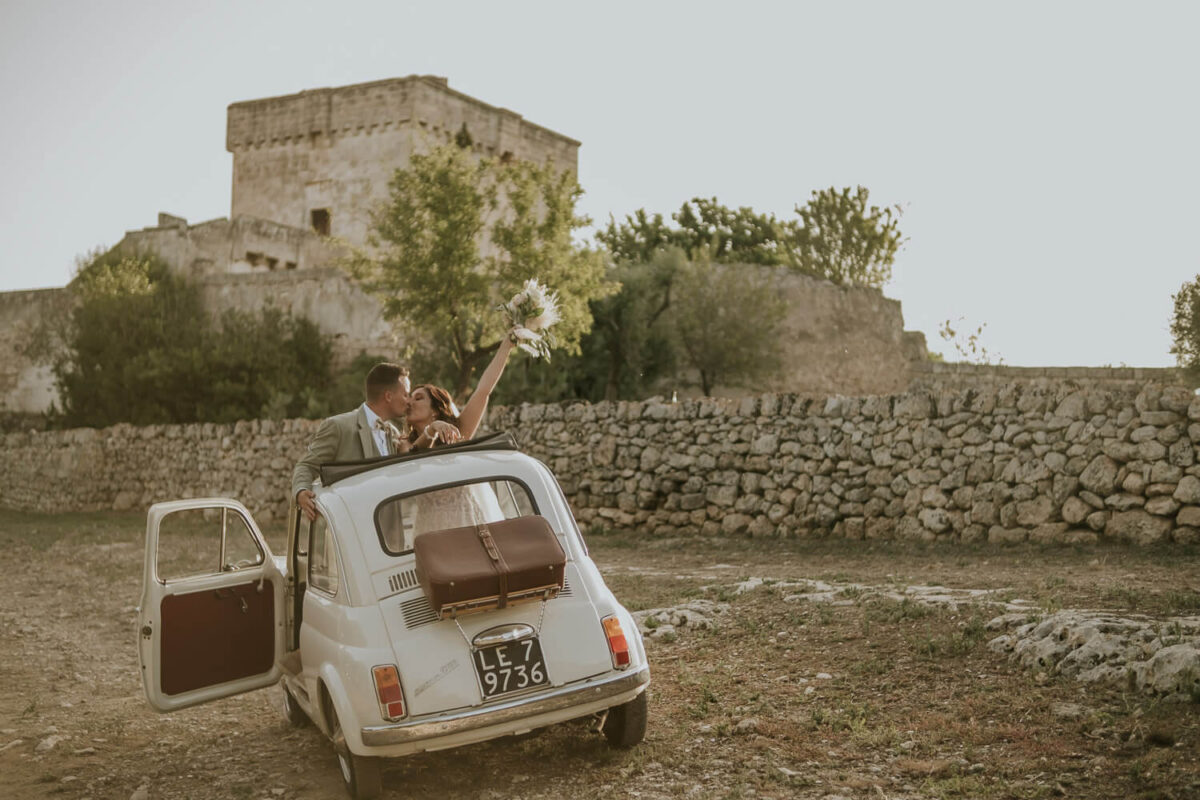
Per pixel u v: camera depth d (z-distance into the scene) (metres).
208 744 6.40
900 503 13.20
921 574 10.01
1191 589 7.68
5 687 8.47
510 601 4.70
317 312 38.06
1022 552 11.15
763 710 5.84
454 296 23.36
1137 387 11.69
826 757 5.04
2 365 46.59
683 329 33.50
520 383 29.97
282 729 6.66
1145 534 10.80
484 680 4.63
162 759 6.12
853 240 46.44
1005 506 12.05
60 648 10.05
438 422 5.85
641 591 10.38
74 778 5.76
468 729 4.55
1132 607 7.02
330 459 5.79
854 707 5.66
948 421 12.86
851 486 13.80
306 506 5.41
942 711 5.48
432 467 5.22
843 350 36.72
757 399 15.20
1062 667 5.70
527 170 24.70
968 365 31.33
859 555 12.22
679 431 16.16
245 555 15.76
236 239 42.53
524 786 5.04
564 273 24.28
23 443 34.75
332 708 5.09
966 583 9.00
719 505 15.39
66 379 38.47
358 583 4.82
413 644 4.63
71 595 13.45
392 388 5.87
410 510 5.07
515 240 23.83
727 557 13.03
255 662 6.02
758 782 4.78
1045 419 11.96
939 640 6.65
